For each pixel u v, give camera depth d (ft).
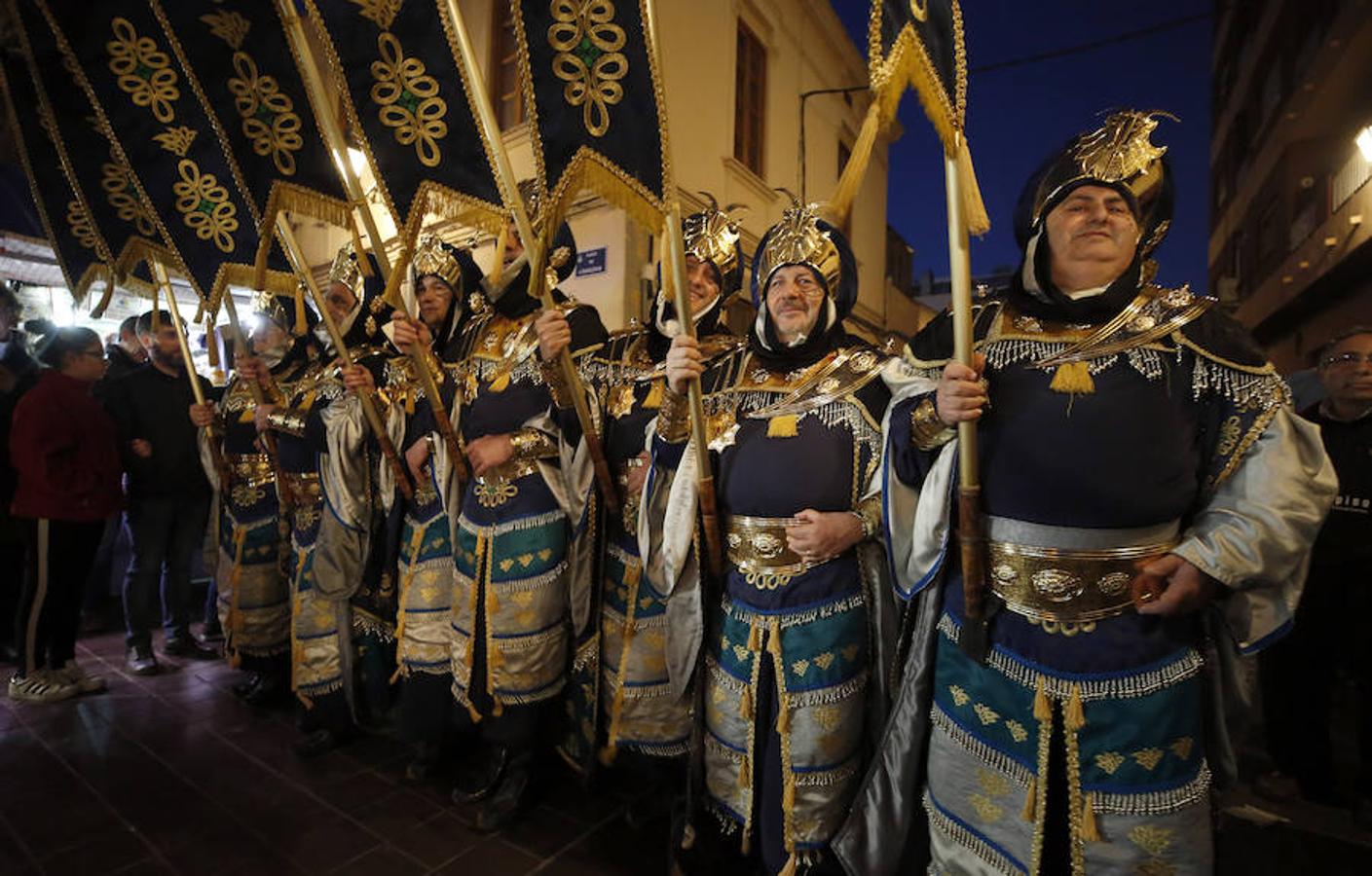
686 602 6.11
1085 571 4.18
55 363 11.16
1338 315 26.32
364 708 9.46
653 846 7.04
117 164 8.42
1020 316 4.63
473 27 19.42
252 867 6.62
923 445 4.81
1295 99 27.50
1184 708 4.09
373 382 8.60
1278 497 3.90
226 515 10.73
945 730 4.74
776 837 5.50
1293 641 8.16
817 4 26.63
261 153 6.96
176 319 10.64
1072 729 4.17
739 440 5.86
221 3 6.69
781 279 5.87
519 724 7.44
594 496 7.55
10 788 8.02
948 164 4.19
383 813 7.57
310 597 9.13
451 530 8.12
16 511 10.67
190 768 8.55
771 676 5.64
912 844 5.28
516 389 7.63
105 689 11.14
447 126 6.26
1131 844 4.07
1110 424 4.09
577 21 5.38
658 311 7.70
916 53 4.05
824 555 5.37
